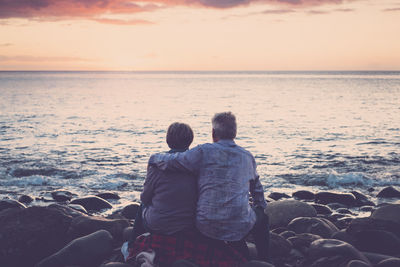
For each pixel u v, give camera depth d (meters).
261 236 3.56
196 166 3.30
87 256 3.71
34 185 10.68
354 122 26.59
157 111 36.94
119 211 7.58
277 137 20.09
